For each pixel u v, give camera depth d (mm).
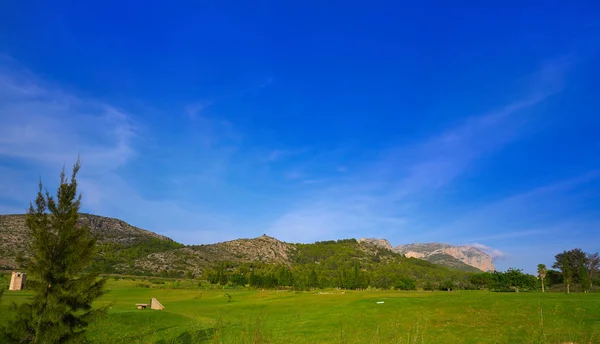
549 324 24859
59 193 17641
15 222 162750
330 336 23172
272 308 53562
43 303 16469
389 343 11117
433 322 33156
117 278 124125
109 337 18672
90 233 18766
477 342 25531
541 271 80812
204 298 81875
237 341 9117
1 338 15750
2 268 100500
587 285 80938
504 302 40094
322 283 135125
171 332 15859
